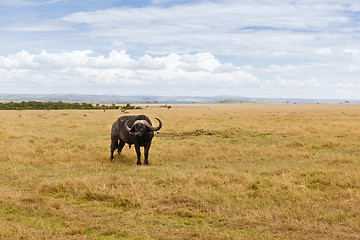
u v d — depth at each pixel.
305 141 16.44
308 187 7.68
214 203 6.52
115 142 12.30
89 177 8.59
